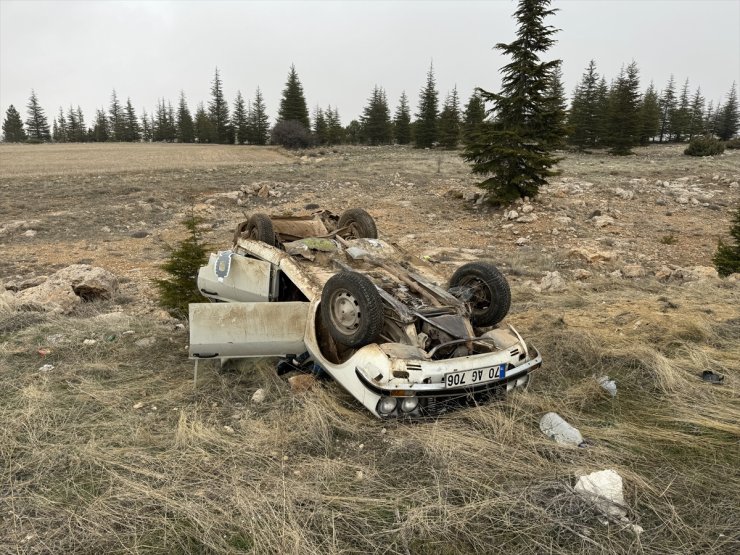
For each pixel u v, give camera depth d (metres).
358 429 4.03
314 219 7.63
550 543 2.88
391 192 23.75
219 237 15.58
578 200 20.92
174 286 7.50
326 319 4.56
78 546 2.77
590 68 72.12
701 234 16.44
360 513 3.11
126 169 32.50
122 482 3.31
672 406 4.55
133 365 5.25
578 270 11.59
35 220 17.16
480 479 3.44
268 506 3.08
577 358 5.52
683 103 100.06
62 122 143.88
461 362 4.13
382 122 85.19
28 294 7.91
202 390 4.68
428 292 5.08
